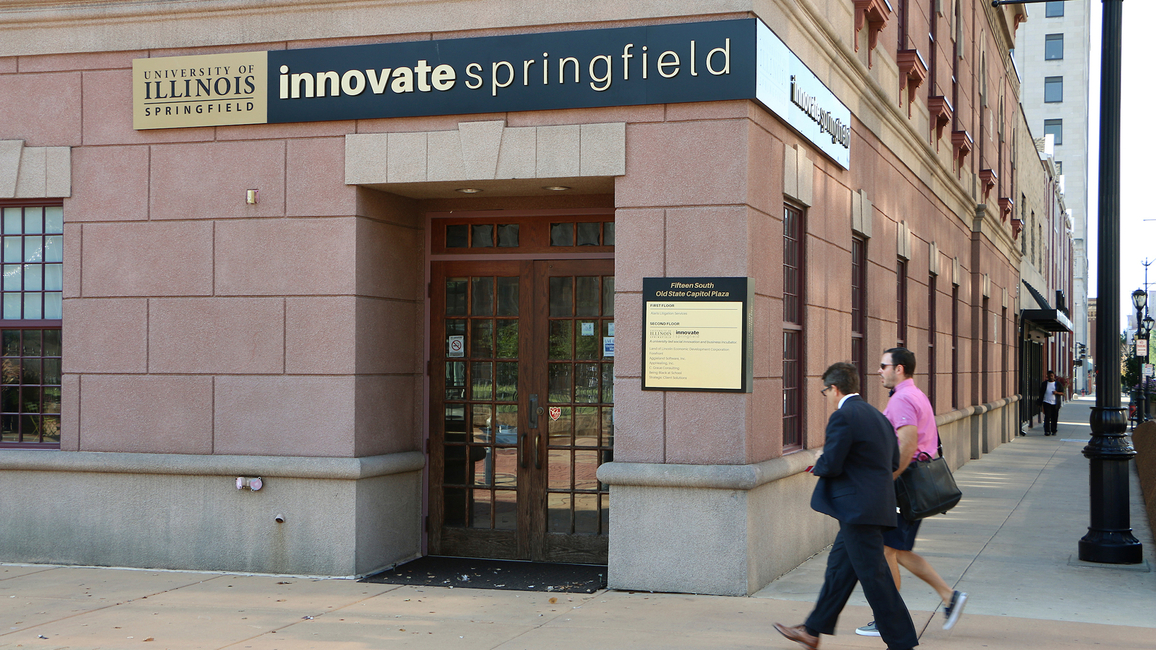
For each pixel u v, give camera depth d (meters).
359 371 8.67
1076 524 11.98
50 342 9.44
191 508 8.86
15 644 6.52
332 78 8.67
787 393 9.35
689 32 7.98
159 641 6.59
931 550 10.18
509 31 8.41
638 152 8.10
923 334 16.05
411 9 8.58
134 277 9.05
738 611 7.35
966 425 20.42
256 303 8.80
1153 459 15.42
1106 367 9.59
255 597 7.88
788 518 9.02
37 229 9.47
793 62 8.84
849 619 7.21
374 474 8.69
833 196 10.54
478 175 8.42
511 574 8.78
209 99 8.88
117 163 9.10
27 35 9.25
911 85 14.51
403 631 6.83
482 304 9.54
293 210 8.76
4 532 9.21
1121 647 6.50
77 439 9.13
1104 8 9.91
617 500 8.08
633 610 7.40
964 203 20.55
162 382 8.97
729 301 7.84
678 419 7.95
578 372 9.28
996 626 7.02
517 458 9.40
